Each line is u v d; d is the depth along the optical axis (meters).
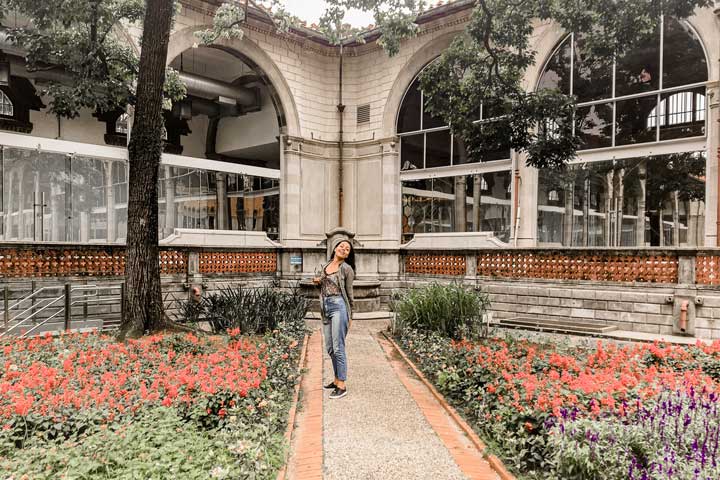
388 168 17.31
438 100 9.86
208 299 9.53
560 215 14.09
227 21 10.70
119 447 3.32
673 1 7.50
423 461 3.74
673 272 9.62
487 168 15.39
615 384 4.31
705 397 4.15
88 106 9.80
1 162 12.00
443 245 14.90
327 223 18.03
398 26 9.50
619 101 13.10
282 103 17.02
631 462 3.02
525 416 3.89
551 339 8.31
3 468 3.11
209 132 21.42
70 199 13.05
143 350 6.77
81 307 10.49
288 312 9.22
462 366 5.70
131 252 7.89
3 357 6.38
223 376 5.07
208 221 15.79
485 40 9.06
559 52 14.14
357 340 9.16
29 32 9.20
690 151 11.96
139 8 9.87
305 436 4.24
